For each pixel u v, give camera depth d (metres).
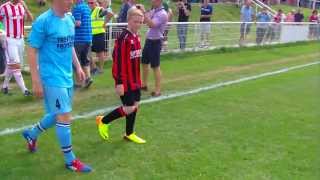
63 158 5.87
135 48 6.27
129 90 6.33
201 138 6.87
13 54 8.90
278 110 8.72
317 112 8.68
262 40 19.92
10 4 8.96
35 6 22.61
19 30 9.04
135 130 7.10
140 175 5.48
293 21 25.34
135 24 6.18
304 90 10.68
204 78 11.73
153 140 6.69
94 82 10.54
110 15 11.48
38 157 5.89
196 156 6.13
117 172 5.55
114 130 7.02
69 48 5.42
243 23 18.53
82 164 5.55
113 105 8.61
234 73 12.77
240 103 9.12
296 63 15.67
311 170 5.85
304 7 43.47
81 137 6.67
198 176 5.51
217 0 35.22
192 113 8.20
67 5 5.26
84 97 9.15
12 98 8.79
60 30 5.29
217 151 6.35
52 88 5.35
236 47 18.12
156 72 9.43
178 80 11.31
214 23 16.80
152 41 9.33
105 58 12.65
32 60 5.27
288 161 6.11
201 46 16.31
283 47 20.45
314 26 24.34
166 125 7.43
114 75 6.31
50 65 5.34
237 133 7.17
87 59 9.86
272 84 11.28
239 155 6.23
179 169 5.69
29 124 7.21
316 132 7.41
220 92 10.04
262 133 7.23
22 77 9.64
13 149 6.12
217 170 5.70
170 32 14.77
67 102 5.44
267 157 6.21
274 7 39.19
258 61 15.57
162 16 9.17
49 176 5.37
